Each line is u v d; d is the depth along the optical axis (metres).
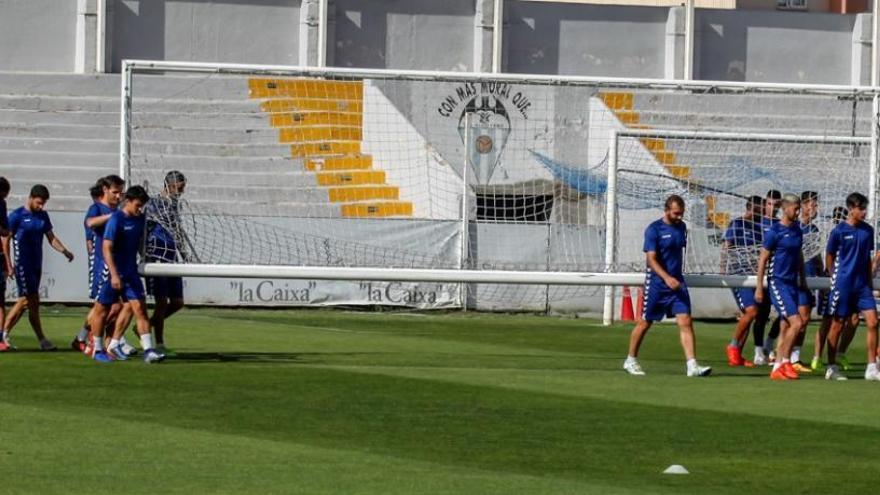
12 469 14.03
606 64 51.62
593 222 39.16
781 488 14.03
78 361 24.14
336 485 13.59
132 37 48.44
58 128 45.50
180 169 42.12
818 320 38.88
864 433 17.64
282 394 20.27
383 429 17.23
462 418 18.30
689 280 26.27
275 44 49.31
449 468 14.70
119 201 24.92
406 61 50.31
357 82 42.00
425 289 39.47
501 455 15.58
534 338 31.91
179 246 27.06
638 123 43.00
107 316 24.45
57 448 15.30
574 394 21.08
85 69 47.84
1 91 46.19
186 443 15.86
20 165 44.50
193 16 48.75
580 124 42.44
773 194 27.41
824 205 34.41
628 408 19.58
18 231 25.72
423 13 50.31
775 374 24.17
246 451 15.42
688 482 14.23
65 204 43.75
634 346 24.33
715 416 18.94
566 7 51.31
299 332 31.72
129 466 14.35
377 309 39.19
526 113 42.72
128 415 17.88
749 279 26.30
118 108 46.44
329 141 41.94
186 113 43.06
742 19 52.44
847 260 24.03
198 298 38.72
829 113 44.50
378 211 41.44
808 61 52.88
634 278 26.34
